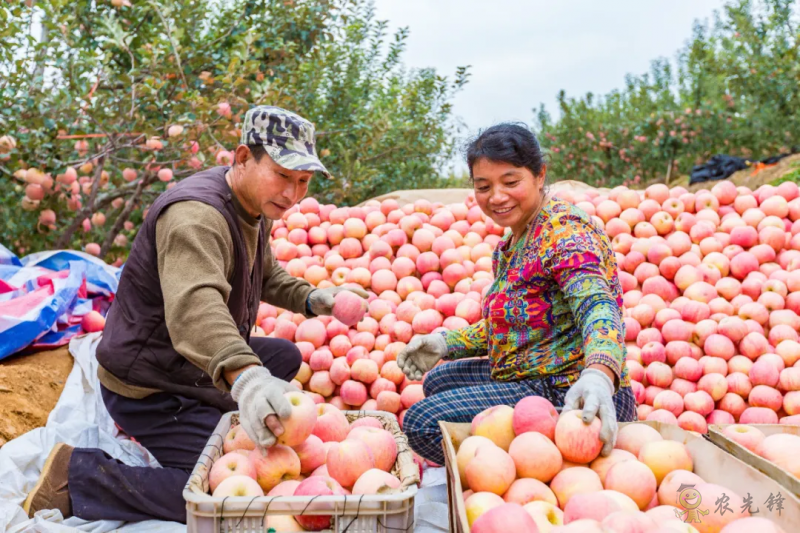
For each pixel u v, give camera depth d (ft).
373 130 26.08
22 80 16.35
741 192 15.64
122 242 20.02
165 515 8.63
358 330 12.87
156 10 18.85
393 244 14.90
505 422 6.91
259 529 5.80
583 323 7.25
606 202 15.26
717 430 6.96
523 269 8.12
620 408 8.02
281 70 23.40
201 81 20.17
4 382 11.20
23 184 16.76
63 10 17.97
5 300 12.79
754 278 13.20
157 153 18.12
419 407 8.63
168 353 8.84
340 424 7.72
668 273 13.69
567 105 45.83
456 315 12.64
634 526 5.08
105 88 19.13
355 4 25.05
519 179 7.89
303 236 15.53
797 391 11.19
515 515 5.14
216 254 7.80
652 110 44.21
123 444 10.21
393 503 5.80
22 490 8.89
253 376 6.66
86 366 12.18
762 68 39.75
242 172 8.30
